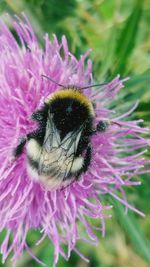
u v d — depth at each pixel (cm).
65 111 9
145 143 9
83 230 11
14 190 9
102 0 12
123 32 10
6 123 9
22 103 9
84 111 9
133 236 10
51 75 9
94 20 12
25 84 9
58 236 9
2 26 10
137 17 10
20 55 9
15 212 9
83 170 9
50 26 12
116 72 10
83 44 12
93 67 10
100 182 9
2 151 9
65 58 9
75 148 9
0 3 11
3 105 9
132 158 9
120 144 10
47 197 9
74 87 9
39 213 9
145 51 12
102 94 10
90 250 13
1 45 9
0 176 9
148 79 10
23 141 9
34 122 9
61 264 13
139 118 10
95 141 9
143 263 13
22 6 11
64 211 9
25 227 9
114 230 13
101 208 9
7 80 9
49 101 9
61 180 8
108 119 9
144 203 11
